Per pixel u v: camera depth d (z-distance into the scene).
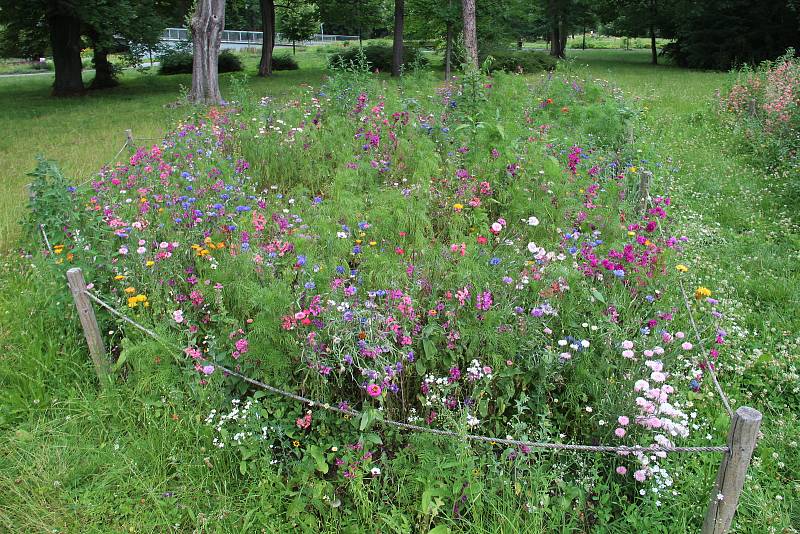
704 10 31.69
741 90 12.94
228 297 4.19
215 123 8.30
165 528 3.12
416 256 4.30
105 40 23.89
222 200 5.53
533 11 35.81
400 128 7.59
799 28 29.22
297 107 8.89
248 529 3.06
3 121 15.77
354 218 5.00
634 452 2.94
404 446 3.45
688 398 3.66
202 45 16.70
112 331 4.24
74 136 12.96
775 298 5.27
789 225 6.99
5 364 4.30
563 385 3.64
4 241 6.64
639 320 3.83
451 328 3.59
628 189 6.43
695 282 5.28
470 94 8.12
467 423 3.16
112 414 3.79
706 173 8.88
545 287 3.81
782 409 3.89
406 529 2.91
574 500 3.13
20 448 3.63
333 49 51.50
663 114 13.98
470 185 5.67
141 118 15.51
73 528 3.12
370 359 3.47
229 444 3.38
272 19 29.94
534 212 5.30
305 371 3.52
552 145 6.94
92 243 4.84
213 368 3.48
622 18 38.38
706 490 3.09
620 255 4.27
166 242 4.71
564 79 11.42
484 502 3.04
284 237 4.49
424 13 27.59
